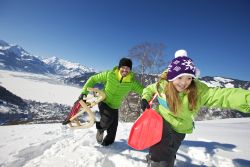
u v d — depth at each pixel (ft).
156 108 9.36
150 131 8.76
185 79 7.89
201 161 12.84
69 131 20.72
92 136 17.83
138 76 65.51
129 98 64.49
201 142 16.30
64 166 11.93
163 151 8.59
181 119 8.64
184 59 7.93
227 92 7.31
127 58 13.99
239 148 15.01
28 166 11.98
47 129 22.08
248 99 6.75
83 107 14.05
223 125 29.66
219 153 13.82
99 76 14.75
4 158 13.17
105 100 14.76
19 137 18.60
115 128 15.10
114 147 14.92
